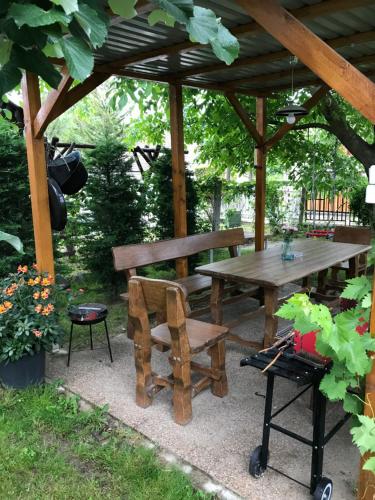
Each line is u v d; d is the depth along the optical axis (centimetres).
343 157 864
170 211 606
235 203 1102
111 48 359
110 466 224
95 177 521
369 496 176
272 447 238
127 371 332
